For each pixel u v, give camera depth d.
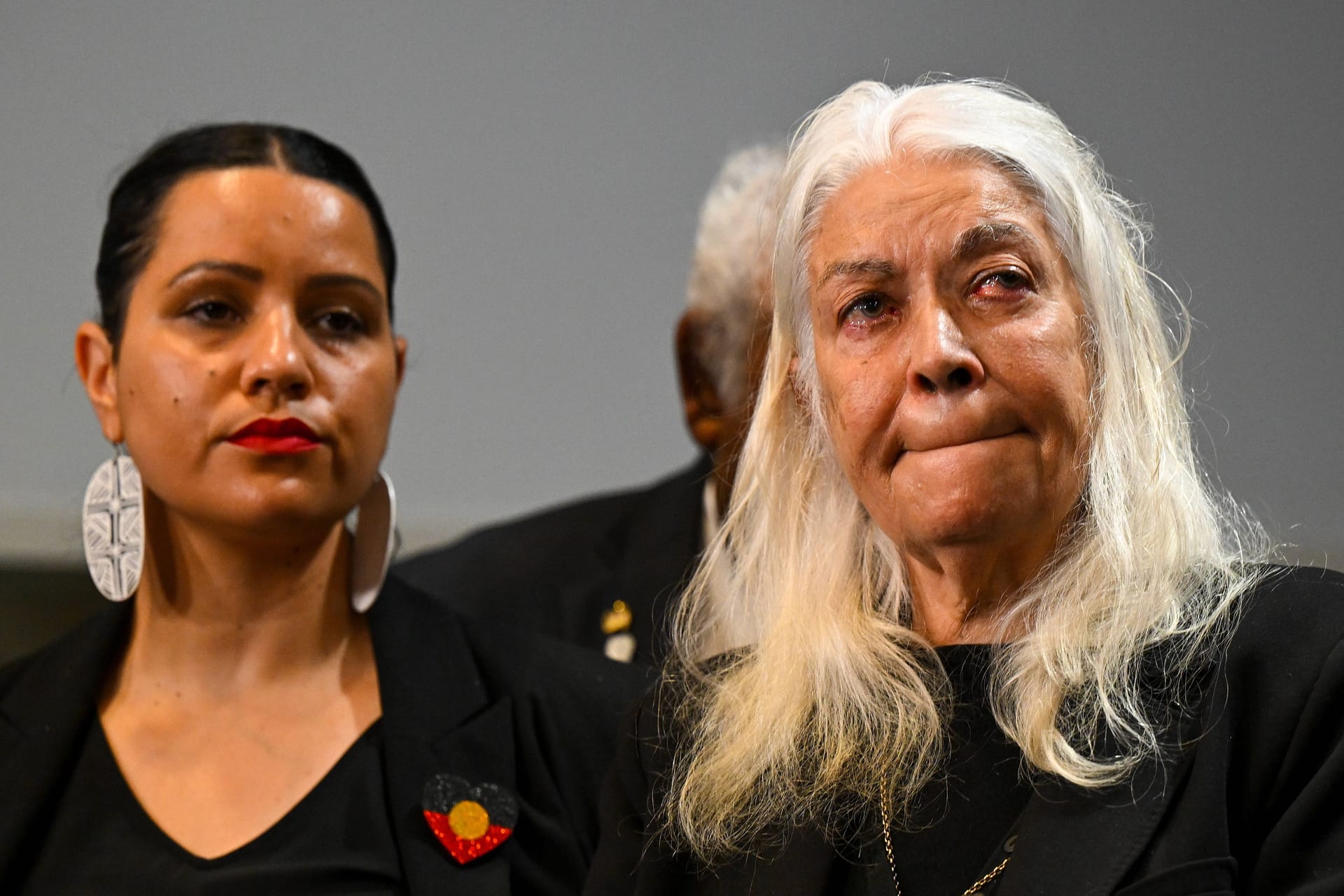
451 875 2.95
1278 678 2.26
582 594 4.15
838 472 2.78
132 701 3.20
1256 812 2.22
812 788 2.56
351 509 3.17
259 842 2.97
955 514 2.38
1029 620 2.49
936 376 2.37
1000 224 2.41
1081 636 2.41
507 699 3.25
